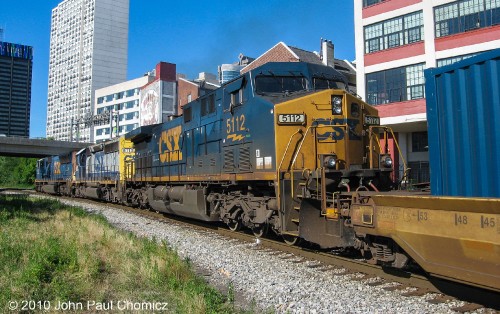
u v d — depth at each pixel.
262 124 10.23
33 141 51.19
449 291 6.44
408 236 6.12
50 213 17.75
